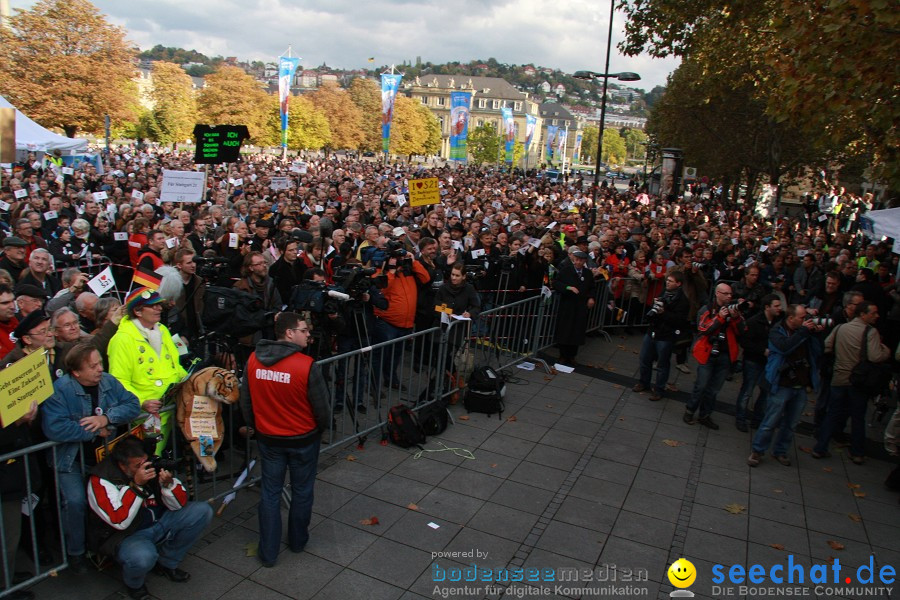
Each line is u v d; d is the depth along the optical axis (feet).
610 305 38.91
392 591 14.66
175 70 227.81
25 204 35.35
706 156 126.21
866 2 24.54
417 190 37.37
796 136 106.83
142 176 70.85
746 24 46.96
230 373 16.78
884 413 28.25
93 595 13.98
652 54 53.52
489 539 16.98
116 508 13.66
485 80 485.15
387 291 24.67
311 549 16.08
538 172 221.87
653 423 26.13
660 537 17.74
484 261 32.35
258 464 20.15
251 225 35.73
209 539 16.35
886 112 28.14
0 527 13.08
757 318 25.66
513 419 25.29
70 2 128.26
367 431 21.71
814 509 20.06
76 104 128.36
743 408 26.04
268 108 228.63
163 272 21.74
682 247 40.32
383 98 136.36
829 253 48.26
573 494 19.74
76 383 14.25
